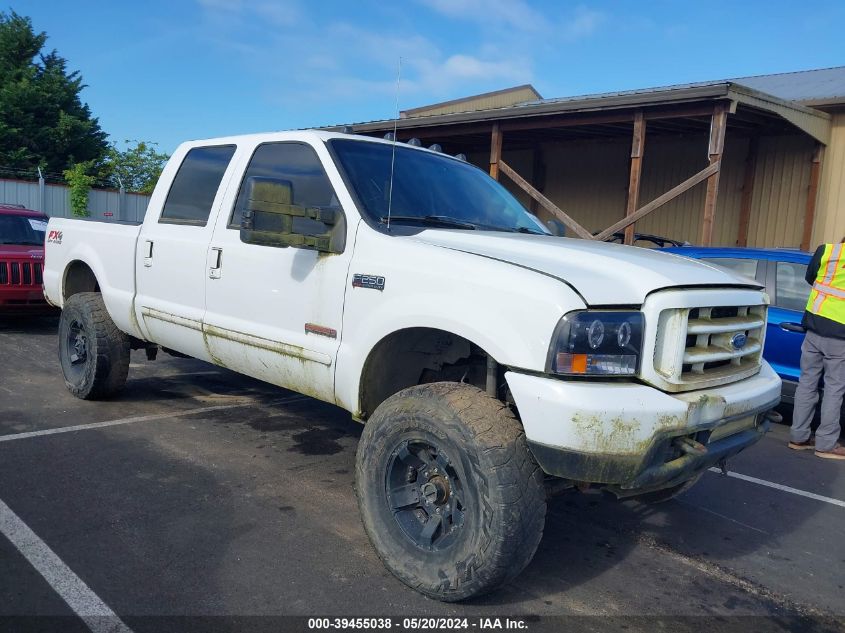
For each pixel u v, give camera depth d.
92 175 38.78
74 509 3.79
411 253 3.28
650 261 3.25
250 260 4.14
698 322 3.04
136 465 4.49
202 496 4.05
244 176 4.43
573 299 2.72
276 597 3.02
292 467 4.62
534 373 2.75
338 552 3.45
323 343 3.68
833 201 12.15
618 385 2.76
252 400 6.30
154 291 4.97
